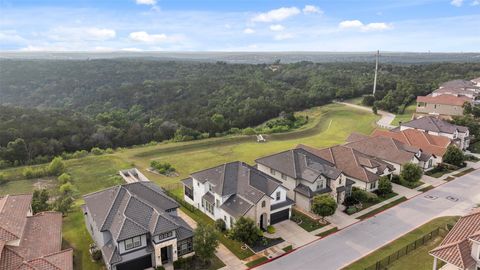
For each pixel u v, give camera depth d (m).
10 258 25.45
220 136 91.69
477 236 25.70
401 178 50.03
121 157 70.56
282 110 110.25
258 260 32.28
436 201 44.56
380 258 32.22
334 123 95.31
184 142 83.75
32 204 40.03
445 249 26.39
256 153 71.69
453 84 106.81
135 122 100.25
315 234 36.72
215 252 33.59
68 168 63.97
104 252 30.16
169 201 35.12
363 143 58.56
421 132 62.06
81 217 41.66
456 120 73.88
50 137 78.56
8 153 67.56
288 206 39.09
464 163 57.12
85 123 90.31
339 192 43.16
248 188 38.22
